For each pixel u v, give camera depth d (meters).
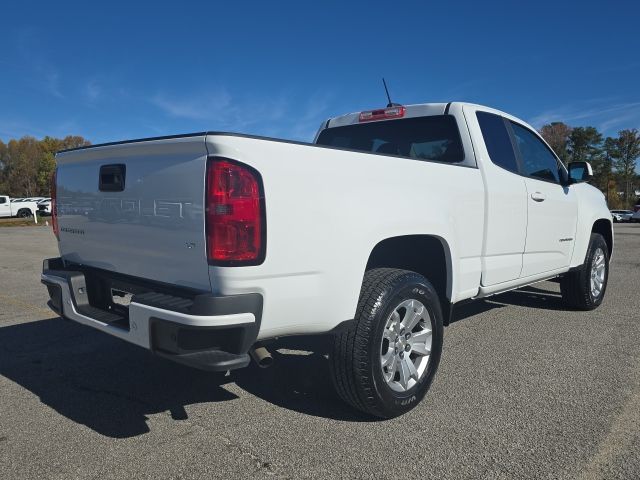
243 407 3.34
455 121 4.19
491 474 2.54
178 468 2.61
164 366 4.14
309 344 4.59
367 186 2.95
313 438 2.91
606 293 6.99
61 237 3.73
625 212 50.66
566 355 4.30
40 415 3.24
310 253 2.67
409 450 2.77
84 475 2.55
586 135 82.50
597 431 2.96
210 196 2.45
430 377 3.34
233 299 2.43
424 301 3.27
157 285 2.85
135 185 2.91
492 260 4.11
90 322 3.10
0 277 8.82
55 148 90.56
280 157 2.55
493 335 4.90
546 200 4.79
